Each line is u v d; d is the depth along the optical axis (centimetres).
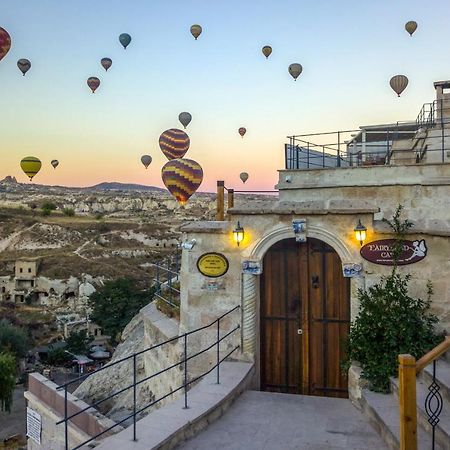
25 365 5106
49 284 9456
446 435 502
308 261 840
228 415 680
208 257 870
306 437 608
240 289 852
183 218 18625
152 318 1163
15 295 9275
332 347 827
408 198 1384
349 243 801
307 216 820
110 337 6025
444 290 761
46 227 14000
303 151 1762
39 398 1205
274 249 856
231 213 852
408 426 435
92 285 9112
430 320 741
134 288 6519
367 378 711
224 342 855
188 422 600
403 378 438
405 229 777
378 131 2148
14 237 13338
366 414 674
